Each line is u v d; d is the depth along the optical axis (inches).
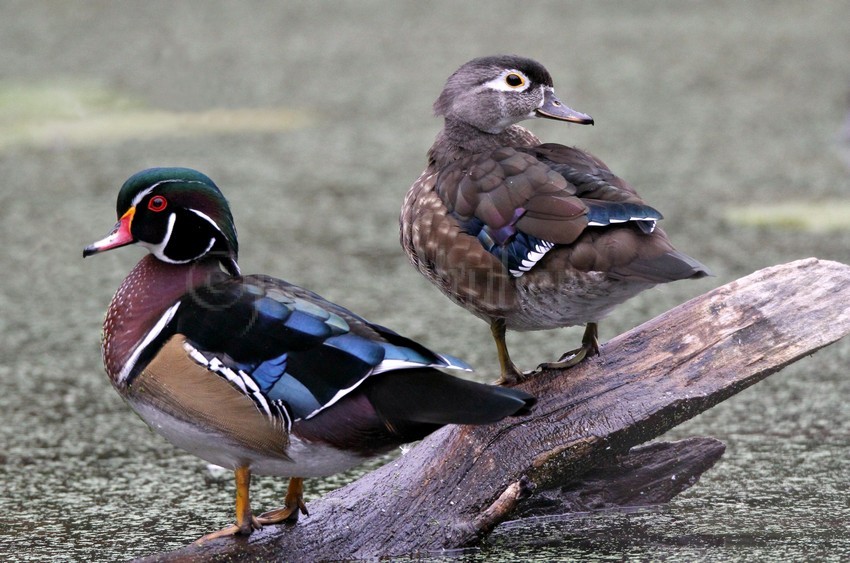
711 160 855.7
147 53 1238.9
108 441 435.8
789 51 1213.7
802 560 315.0
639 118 980.6
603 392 340.8
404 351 286.2
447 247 337.7
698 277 298.7
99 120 1010.7
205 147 924.0
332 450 290.7
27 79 1127.0
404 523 325.4
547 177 326.0
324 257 675.4
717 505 360.8
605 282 312.7
